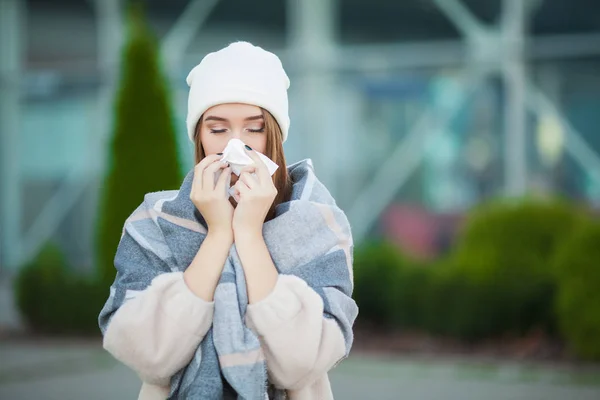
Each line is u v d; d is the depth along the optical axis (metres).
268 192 3.07
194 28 20.75
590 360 10.90
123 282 3.13
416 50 19.50
